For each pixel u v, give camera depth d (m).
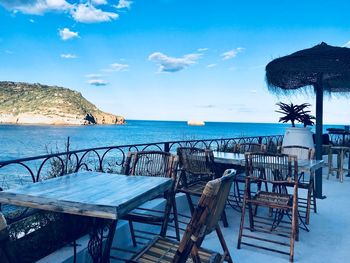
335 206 4.68
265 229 3.48
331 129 8.92
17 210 2.40
